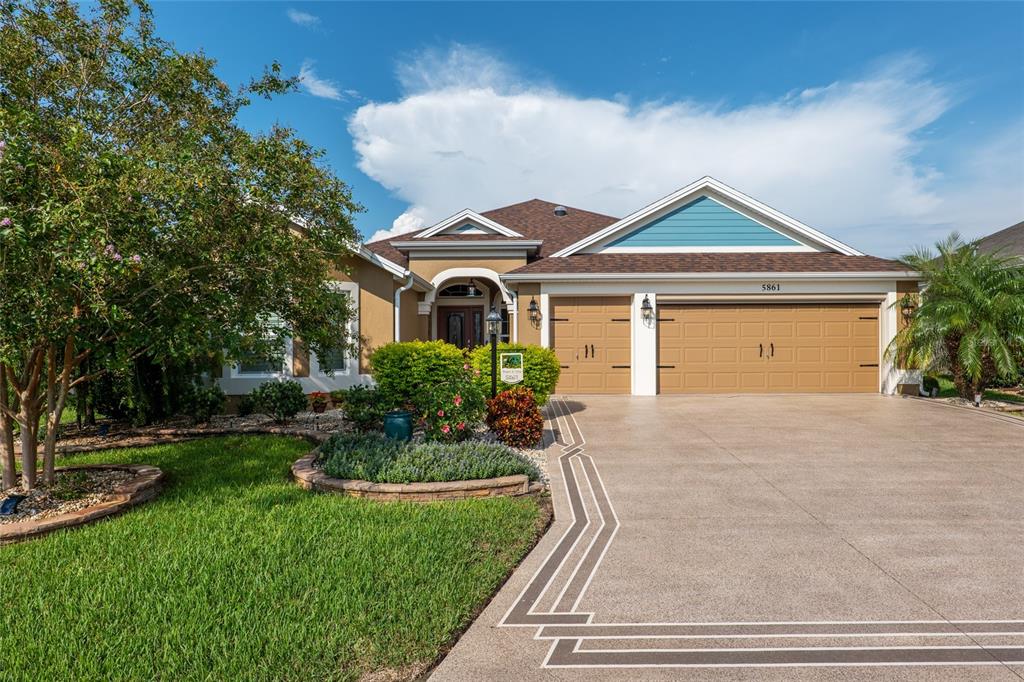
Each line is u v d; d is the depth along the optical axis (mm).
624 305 14188
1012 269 11977
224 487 6363
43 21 5582
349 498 5949
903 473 7004
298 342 12203
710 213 15414
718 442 8727
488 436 9000
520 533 4992
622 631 3438
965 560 4445
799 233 15227
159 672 2881
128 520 5250
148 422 10344
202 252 5410
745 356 14125
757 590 3965
